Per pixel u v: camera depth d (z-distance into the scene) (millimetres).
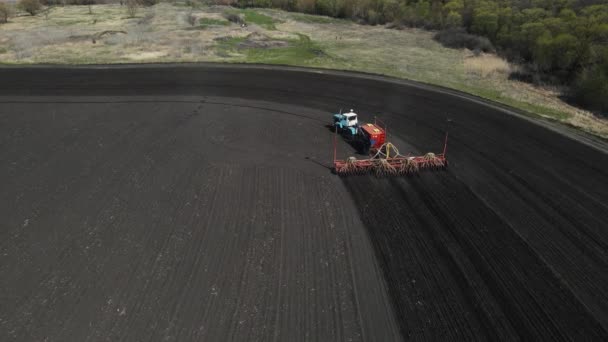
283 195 21922
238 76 43656
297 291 15625
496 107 35656
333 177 23922
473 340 13656
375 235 18859
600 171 24984
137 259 17125
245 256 17359
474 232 19188
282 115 33375
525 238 18844
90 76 43312
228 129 30359
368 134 26250
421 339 13688
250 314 14562
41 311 14547
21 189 22344
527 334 13922
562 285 16094
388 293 15602
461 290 15750
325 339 13664
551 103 37656
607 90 35344
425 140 29047
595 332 14055
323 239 18531
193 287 15672
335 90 39688
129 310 14625
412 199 21844
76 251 17578
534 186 23297
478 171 24859
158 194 21875
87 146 27438
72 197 21578
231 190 22312
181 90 39094
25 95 37531
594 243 18562
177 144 27734
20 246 17875
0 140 28328
